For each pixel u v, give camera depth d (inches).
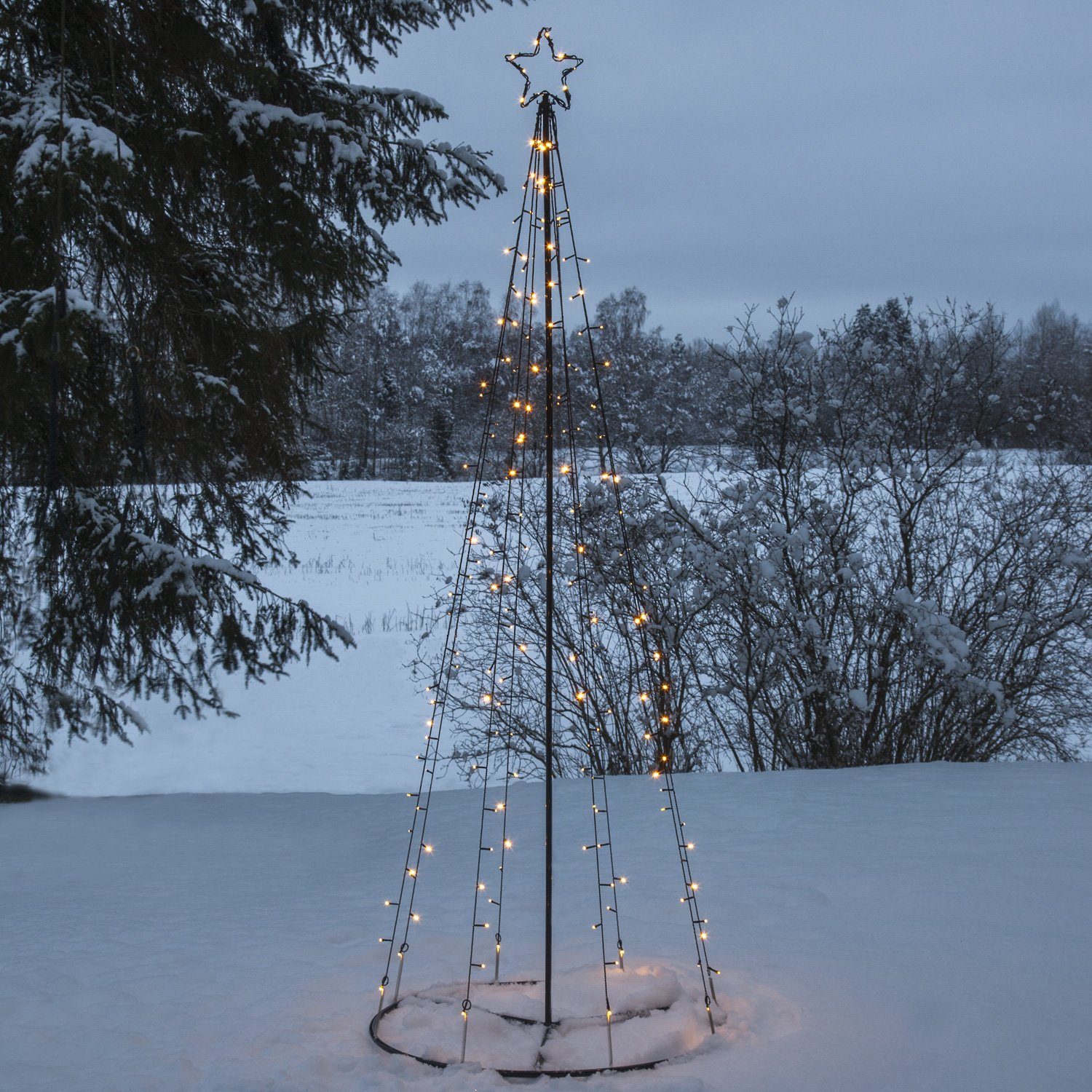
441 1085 102.0
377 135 318.3
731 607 309.9
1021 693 311.9
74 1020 124.3
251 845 231.0
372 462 2352.4
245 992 131.7
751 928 145.8
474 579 319.9
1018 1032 107.9
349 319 336.5
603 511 291.3
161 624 288.7
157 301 286.4
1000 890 155.5
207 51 287.1
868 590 316.8
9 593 304.7
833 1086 98.5
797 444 322.0
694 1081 99.6
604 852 196.7
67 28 273.0
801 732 319.0
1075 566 300.7
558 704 312.5
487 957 142.0
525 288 132.6
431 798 276.7
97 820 264.2
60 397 288.7
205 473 314.3
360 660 629.9
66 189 231.3
